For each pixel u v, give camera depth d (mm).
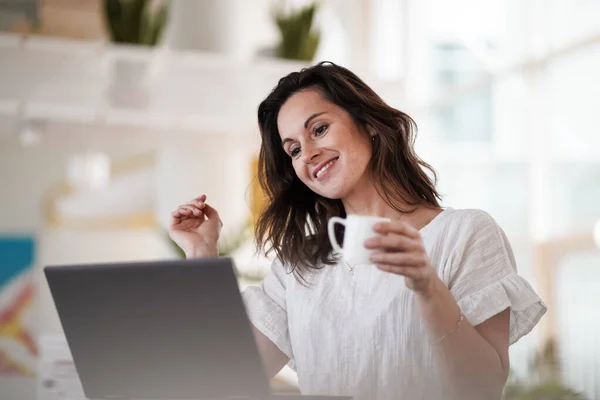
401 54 4961
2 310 5453
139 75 4492
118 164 5648
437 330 1358
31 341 5453
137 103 4777
